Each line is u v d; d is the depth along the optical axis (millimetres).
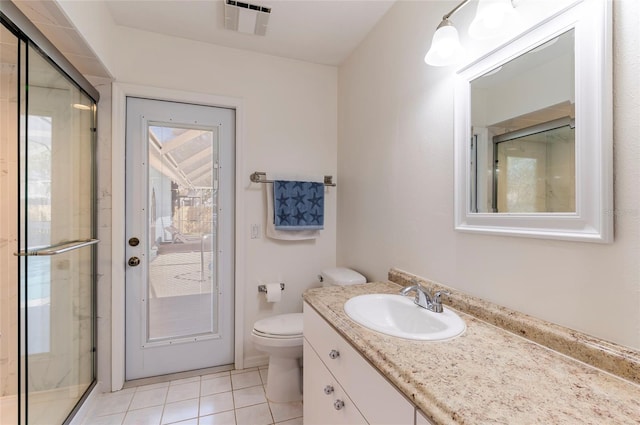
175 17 1841
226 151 2221
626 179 728
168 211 2094
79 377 1716
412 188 1541
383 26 1812
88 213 1822
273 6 1718
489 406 609
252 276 2246
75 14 1361
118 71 1919
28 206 1273
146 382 1997
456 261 1258
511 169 1017
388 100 1756
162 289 2084
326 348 1188
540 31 917
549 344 867
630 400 634
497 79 1063
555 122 877
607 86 753
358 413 931
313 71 2406
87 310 1813
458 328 996
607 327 764
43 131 1372
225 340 2221
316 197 2305
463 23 1211
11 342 1665
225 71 2164
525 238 973
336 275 2008
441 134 1340
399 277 1593
